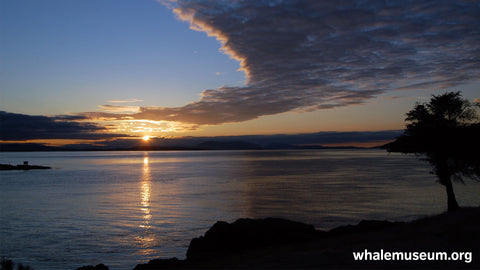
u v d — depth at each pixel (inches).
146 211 1815.9
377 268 445.4
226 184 3193.9
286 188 2805.1
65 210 1863.9
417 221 850.1
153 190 2770.7
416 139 1218.0
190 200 2199.8
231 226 860.0
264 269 505.0
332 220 1540.4
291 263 525.7
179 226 1462.8
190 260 775.1
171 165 7268.7
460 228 643.5
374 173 4340.6
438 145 1165.1
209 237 840.3
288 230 855.1
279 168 5610.2
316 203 2020.2
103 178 4050.2
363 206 1899.6
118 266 976.9
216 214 1723.7
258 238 820.0
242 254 732.7
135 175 4485.7
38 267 965.2
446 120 1184.2
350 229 878.4
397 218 1567.4
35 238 1273.4
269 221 888.9
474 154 1123.3
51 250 1128.8
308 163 7288.4
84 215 1711.4
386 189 2645.2
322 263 501.0
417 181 3240.7
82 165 7554.1
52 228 1429.6
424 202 2010.3
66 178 4097.0
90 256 1066.7
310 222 1501.0
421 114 1235.9
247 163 7613.2
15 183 3508.9
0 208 1947.6
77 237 1284.4
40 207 1977.1
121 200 2228.1
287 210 1803.6
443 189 2568.9
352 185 2965.1
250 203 2047.2
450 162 1226.0
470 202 1973.4
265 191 2628.0
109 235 1314.0
